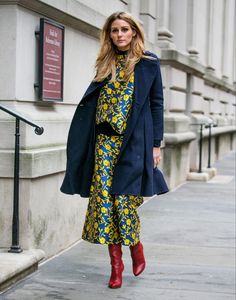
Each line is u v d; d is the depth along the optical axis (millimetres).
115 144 4262
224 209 8469
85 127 4324
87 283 4602
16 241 4703
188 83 12227
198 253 5777
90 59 6672
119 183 4207
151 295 4371
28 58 5004
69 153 4340
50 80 5316
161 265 5262
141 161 4258
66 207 5625
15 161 4605
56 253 5414
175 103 10578
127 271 5004
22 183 4750
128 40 4309
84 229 4418
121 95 4262
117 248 4473
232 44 22047
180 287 4605
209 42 15672
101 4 7168
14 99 4805
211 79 15461
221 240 6391
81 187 4383
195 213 8078
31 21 5035
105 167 4250
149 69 4344
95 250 5660
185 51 12383
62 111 5883
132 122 4227
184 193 10000
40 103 5367
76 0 5859
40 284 4516
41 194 4988
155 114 4441
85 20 6102
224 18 19750
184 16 12234
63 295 4293
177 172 10859
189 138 11109
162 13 10719
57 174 5340
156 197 9484
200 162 12016
